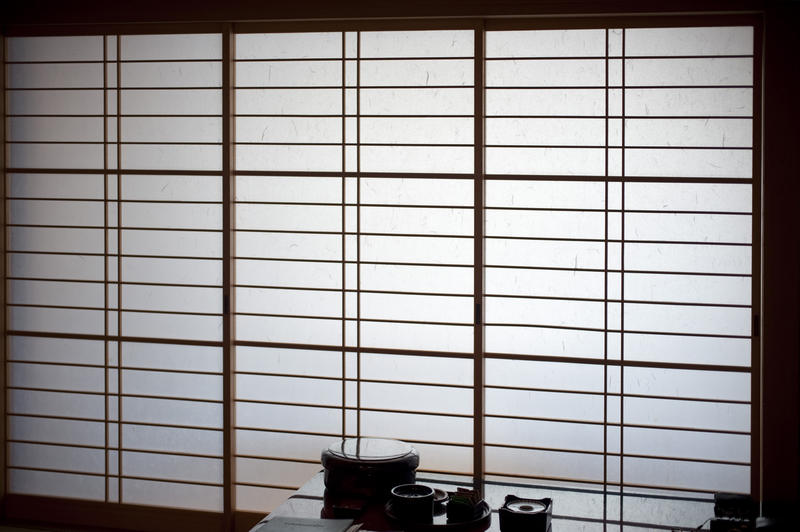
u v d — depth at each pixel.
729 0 3.72
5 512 4.63
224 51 4.21
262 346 4.30
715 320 3.85
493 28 3.99
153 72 4.34
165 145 4.34
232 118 4.24
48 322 4.55
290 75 4.20
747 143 3.80
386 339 4.18
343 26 4.12
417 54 4.07
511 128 4.00
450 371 4.11
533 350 4.03
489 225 4.05
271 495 4.31
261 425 4.32
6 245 4.58
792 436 3.69
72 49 4.45
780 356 3.70
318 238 4.22
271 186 4.25
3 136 4.53
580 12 3.84
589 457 3.99
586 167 3.94
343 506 2.58
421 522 2.43
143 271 4.40
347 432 4.23
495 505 2.72
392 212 4.14
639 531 2.50
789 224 3.67
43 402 4.59
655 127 3.88
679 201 3.86
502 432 4.08
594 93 3.92
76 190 4.47
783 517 3.15
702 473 3.88
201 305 4.34
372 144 4.13
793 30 3.64
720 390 3.85
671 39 3.84
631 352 3.93
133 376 4.45
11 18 4.45
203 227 4.31
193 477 4.39
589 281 3.96
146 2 4.27
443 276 4.10
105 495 4.52
